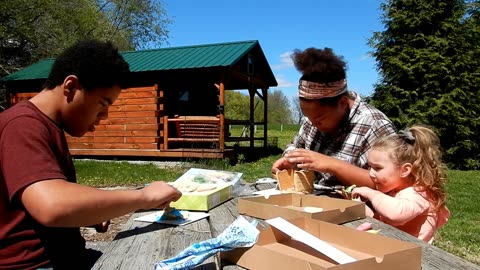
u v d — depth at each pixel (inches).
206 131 503.8
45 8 751.7
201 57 483.2
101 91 63.3
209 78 484.1
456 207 277.3
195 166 424.5
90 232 168.2
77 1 840.3
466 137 630.5
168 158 484.1
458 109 635.5
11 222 57.9
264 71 621.3
